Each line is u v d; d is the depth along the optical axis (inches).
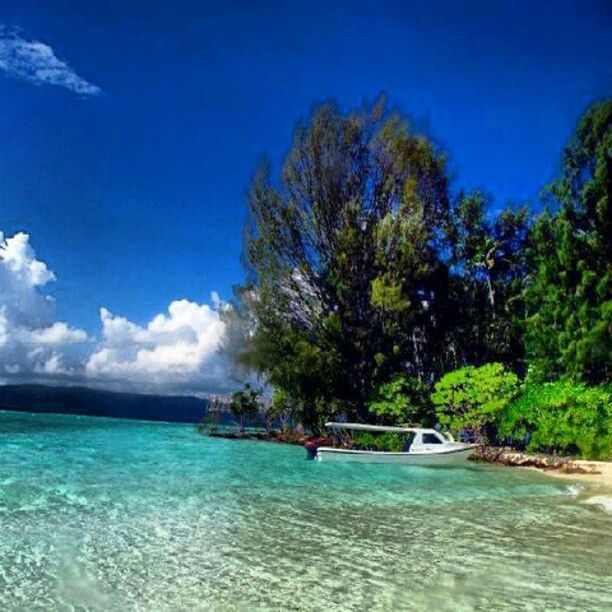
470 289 1507.1
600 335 1099.3
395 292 1240.2
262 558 345.1
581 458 987.3
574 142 1290.6
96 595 277.4
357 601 275.3
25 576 301.9
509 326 1451.8
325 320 1336.1
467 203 1595.7
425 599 279.1
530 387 1079.6
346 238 1341.0
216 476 724.0
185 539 387.2
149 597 275.9
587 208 1250.0
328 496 583.8
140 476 702.5
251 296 1470.2
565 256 1205.1
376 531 425.7
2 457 875.4
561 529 442.0
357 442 1211.9
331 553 359.9
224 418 1867.6
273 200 1424.7
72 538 382.0
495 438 1194.6
